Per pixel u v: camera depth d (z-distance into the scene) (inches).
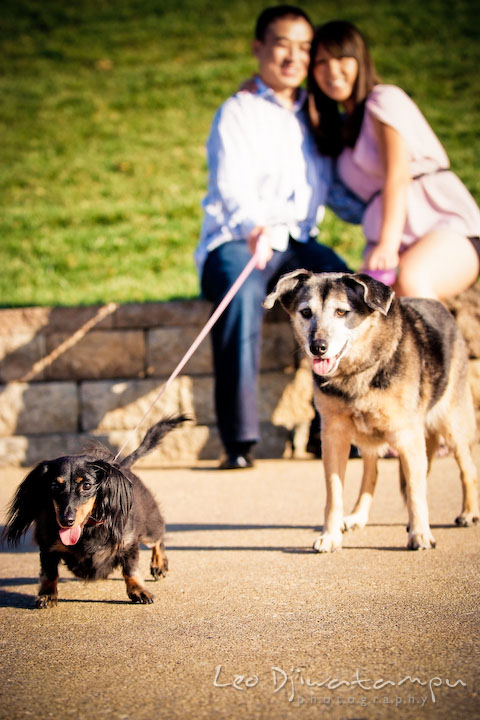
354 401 155.1
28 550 165.6
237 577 134.4
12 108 620.7
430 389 165.6
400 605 114.5
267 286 254.1
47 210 447.2
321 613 112.8
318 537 152.6
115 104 626.2
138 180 498.6
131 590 126.0
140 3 839.7
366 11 753.6
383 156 225.5
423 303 181.0
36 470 126.5
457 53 662.5
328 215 406.0
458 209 228.8
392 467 236.1
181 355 264.5
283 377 265.4
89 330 266.4
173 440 262.5
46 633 111.9
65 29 786.2
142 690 89.2
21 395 265.1
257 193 248.1
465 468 171.9
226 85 648.4
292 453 261.0
